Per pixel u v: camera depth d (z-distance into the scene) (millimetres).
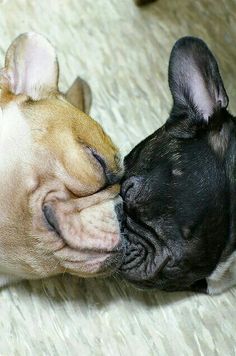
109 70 948
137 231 749
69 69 947
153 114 915
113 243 707
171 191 737
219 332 796
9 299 808
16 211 673
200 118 759
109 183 715
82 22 987
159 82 939
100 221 703
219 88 764
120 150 789
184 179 737
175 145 754
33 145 680
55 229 679
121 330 796
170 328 798
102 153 708
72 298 812
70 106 722
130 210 748
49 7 999
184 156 745
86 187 691
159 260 743
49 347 785
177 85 770
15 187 672
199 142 750
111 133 900
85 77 942
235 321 802
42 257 694
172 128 764
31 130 687
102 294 816
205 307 810
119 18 992
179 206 734
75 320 800
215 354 784
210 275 769
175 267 746
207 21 983
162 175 743
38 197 672
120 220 727
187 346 789
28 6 998
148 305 812
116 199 729
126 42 972
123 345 788
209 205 732
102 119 910
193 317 804
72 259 695
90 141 704
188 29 978
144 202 741
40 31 978
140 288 773
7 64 726
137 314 806
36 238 680
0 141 685
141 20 989
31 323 797
